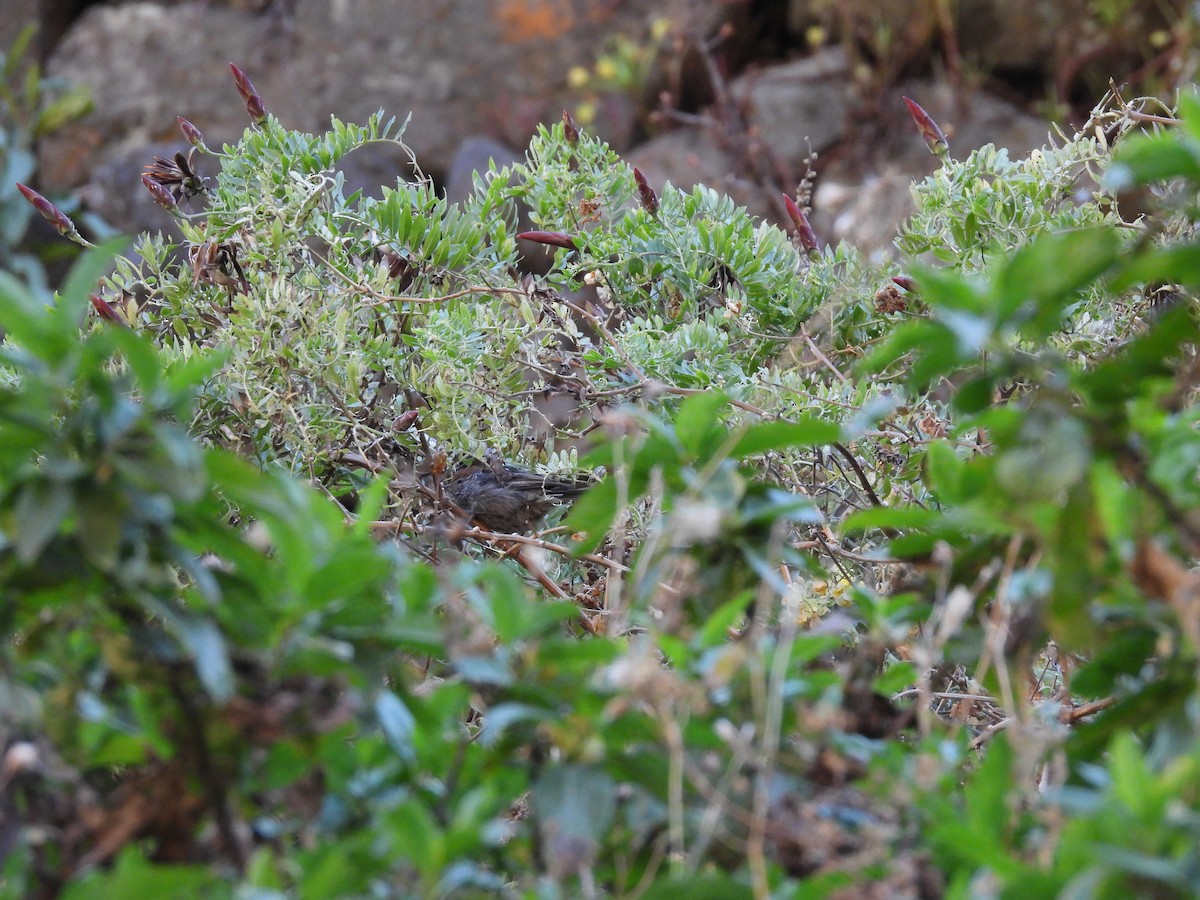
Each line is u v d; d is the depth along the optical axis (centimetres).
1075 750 195
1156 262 185
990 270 240
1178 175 191
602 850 193
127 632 181
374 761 199
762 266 253
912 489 240
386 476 202
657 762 184
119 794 182
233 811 180
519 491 245
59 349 175
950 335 186
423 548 238
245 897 160
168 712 178
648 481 205
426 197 252
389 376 250
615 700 178
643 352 245
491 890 190
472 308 249
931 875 180
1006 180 248
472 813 169
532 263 342
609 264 254
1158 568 172
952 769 200
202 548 202
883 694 212
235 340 241
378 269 246
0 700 173
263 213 248
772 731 178
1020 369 192
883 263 252
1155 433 192
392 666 196
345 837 188
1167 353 200
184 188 254
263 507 178
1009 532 202
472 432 246
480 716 216
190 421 238
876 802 185
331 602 183
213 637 172
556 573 244
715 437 204
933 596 208
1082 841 154
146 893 160
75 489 170
